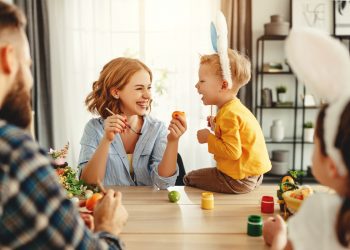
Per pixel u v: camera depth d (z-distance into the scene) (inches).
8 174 20.8
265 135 144.7
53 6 134.2
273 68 137.4
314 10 134.8
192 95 136.4
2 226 21.2
